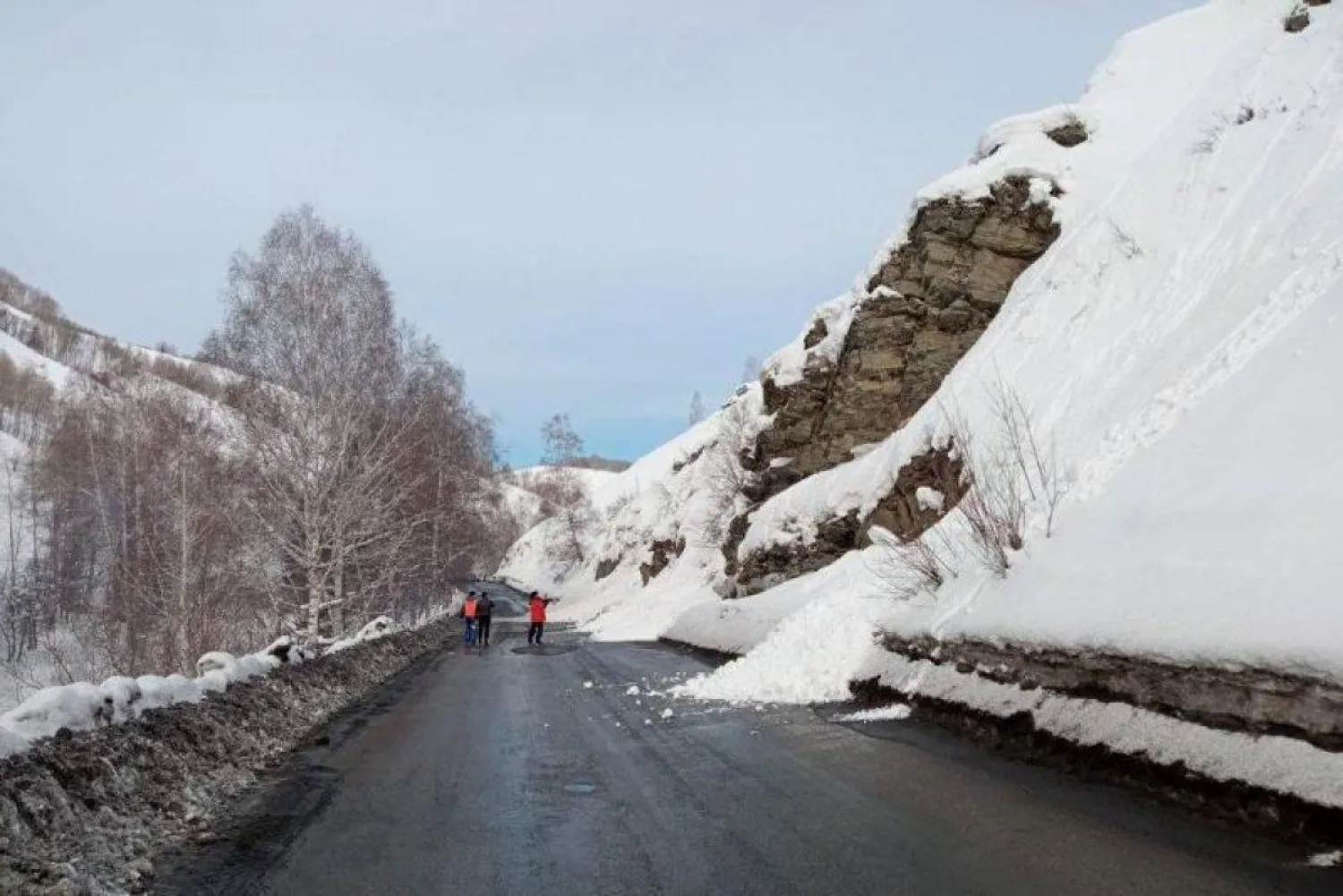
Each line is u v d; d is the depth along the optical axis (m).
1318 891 4.26
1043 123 24.89
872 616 13.55
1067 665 7.73
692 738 9.85
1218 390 9.70
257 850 5.75
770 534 27.20
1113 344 15.35
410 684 17.23
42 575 41.28
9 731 5.81
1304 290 9.97
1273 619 5.62
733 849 5.51
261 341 23.77
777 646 15.03
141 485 32.84
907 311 25.72
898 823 5.92
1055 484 10.73
